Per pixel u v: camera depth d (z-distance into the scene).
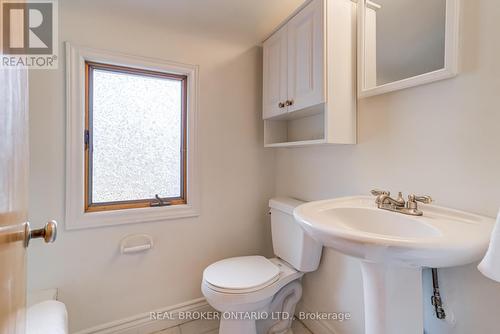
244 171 1.73
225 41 1.63
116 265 1.35
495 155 0.72
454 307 0.81
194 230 1.56
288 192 1.70
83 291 1.28
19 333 0.51
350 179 1.22
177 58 1.48
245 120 1.72
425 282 0.88
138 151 1.46
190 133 1.54
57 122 1.21
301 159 1.58
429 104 0.88
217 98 1.62
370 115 1.11
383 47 1.04
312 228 0.71
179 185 1.59
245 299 1.11
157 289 1.46
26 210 0.57
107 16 1.30
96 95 1.35
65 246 1.24
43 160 1.19
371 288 0.76
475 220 0.73
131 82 1.44
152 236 1.44
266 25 1.51
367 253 0.59
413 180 0.94
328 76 1.11
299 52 1.27
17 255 0.48
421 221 0.76
